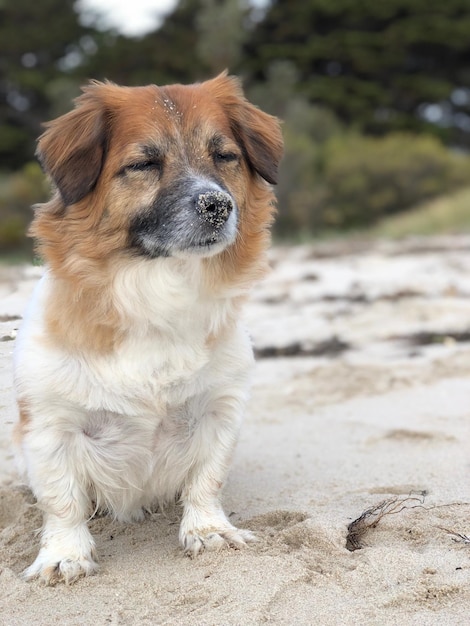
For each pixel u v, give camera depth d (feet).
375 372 4.54
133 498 2.83
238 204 2.81
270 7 25.36
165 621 2.28
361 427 3.71
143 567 2.59
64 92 19.49
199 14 21.22
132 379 2.61
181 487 2.86
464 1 25.53
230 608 2.30
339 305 6.75
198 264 2.66
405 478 3.10
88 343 2.59
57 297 2.65
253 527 2.82
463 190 16.61
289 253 11.24
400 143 18.17
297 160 16.75
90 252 2.65
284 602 2.32
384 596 2.31
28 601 2.43
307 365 4.83
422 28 24.98
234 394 2.75
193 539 2.69
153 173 2.69
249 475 3.23
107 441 2.68
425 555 2.48
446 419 3.71
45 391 2.59
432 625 2.20
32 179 14.58
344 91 23.95
